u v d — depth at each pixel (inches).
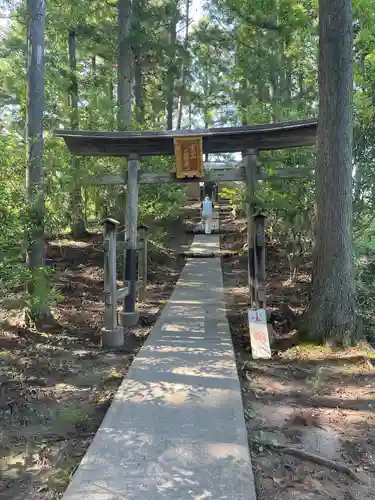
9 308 237.6
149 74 614.9
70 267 388.2
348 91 192.1
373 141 226.8
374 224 257.4
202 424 122.7
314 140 247.1
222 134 246.8
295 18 394.3
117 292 219.3
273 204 267.3
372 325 223.3
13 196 185.8
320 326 194.4
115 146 259.1
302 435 124.3
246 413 137.3
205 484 95.4
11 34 335.3
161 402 137.0
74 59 434.3
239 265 440.1
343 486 102.7
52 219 287.4
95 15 487.2
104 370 175.2
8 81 317.1
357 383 159.5
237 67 451.8
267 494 98.4
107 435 116.6
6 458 111.4
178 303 287.9
